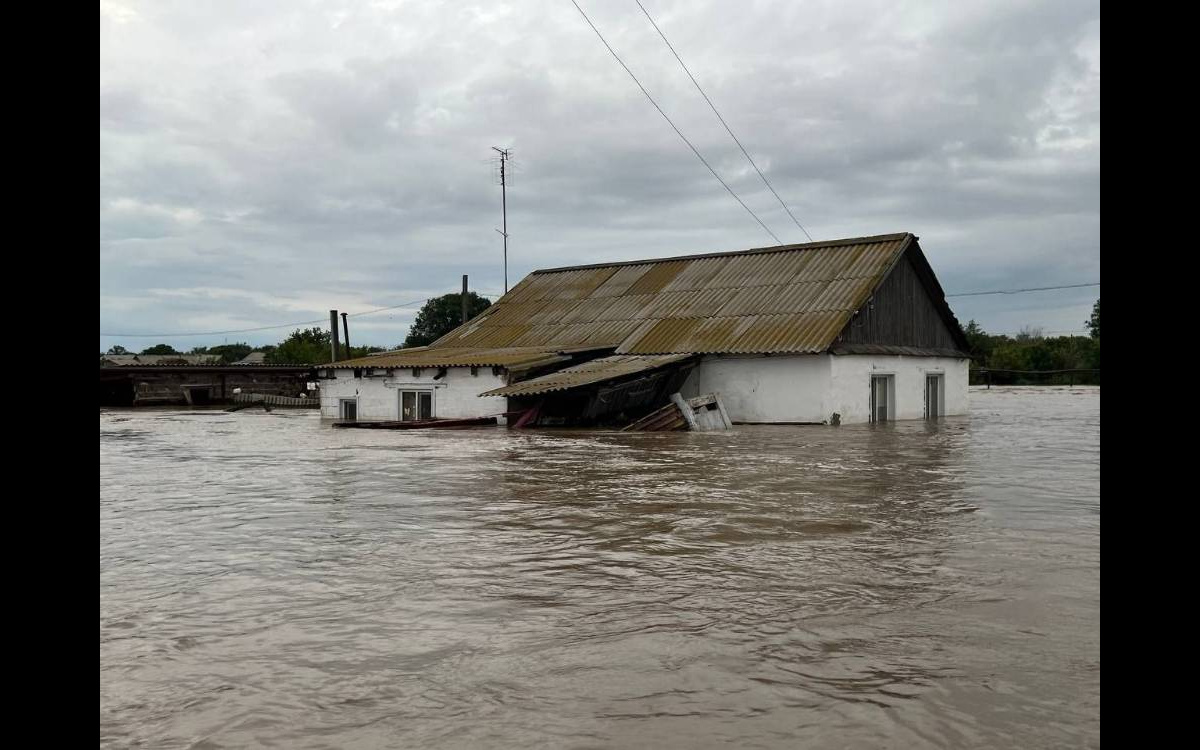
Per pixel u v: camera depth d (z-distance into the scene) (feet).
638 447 55.42
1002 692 12.09
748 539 23.56
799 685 12.47
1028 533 24.02
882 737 10.64
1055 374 199.21
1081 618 15.69
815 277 92.48
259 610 17.08
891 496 31.53
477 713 11.65
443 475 40.06
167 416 116.98
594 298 111.04
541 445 57.82
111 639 15.24
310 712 11.76
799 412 79.77
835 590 17.93
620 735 10.84
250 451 56.54
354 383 94.79
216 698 12.32
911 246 93.09
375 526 26.48
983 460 45.01
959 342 102.42
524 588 18.52
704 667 13.30
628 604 17.10
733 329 87.30
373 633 15.42
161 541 24.56
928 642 14.39
